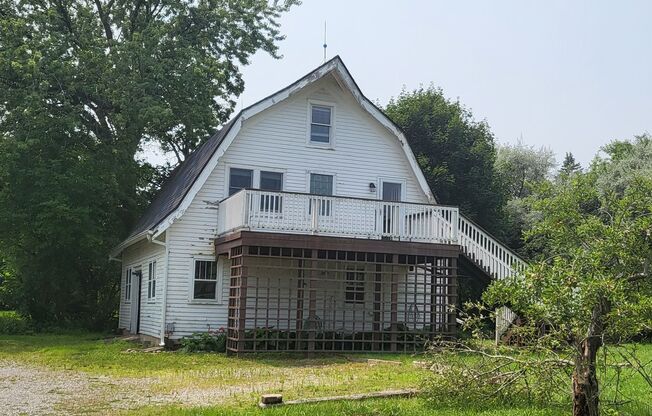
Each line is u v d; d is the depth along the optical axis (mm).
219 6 32031
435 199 23859
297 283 21703
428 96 39375
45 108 26906
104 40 28266
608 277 8219
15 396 11484
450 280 21016
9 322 27359
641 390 11062
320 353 19109
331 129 23406
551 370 9461
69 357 17750
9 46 27484
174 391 12031
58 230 26203
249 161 22266
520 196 59406
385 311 20344
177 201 21344
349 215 19781
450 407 9773
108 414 9758
